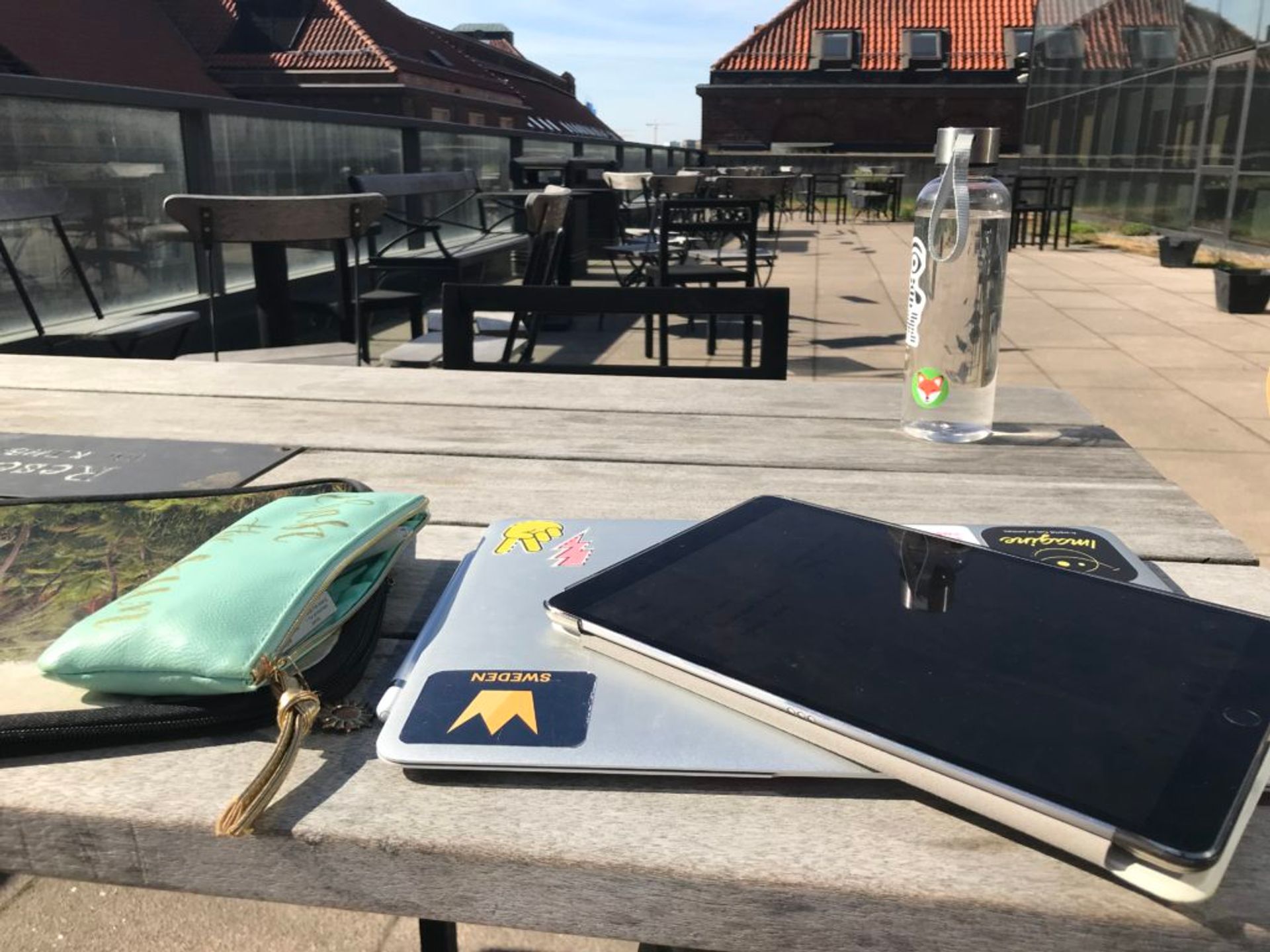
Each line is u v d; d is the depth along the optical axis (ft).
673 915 1.67
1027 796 1.56
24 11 112.98
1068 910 1.53
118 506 2.93
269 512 2.58
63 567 2.59
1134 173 50.75
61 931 5.43
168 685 1.98
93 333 13.09
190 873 1.81
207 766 1.93
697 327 23.49
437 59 160.66
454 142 30.91
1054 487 3.75
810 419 4.87
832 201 76.74
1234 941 1.50
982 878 1.60
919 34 124.26
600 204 31.78
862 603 2.24
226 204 10.53
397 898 1.75
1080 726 1.75
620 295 6.59
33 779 1.88
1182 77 44.50
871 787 1.82
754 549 2.55
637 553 2.55
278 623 2.02
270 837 1.74
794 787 1.81
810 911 1.62
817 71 123.75
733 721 1.92
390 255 24.03
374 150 25.41
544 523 2.96
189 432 4.51
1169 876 1.47
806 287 30.71
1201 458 13.56
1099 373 18.88
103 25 123.13
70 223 15.02
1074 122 61.82
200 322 17.98
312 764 1.92
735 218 37.40
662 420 4.84
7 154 13.65
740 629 2.11
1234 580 2.88
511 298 6.75
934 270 4.29
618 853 1.66
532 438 4.50
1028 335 22.80
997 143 4.18
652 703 1.98
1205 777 1.60
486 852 1.68
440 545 3.13
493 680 2.06
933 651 2.01
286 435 4.49
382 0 158.30
